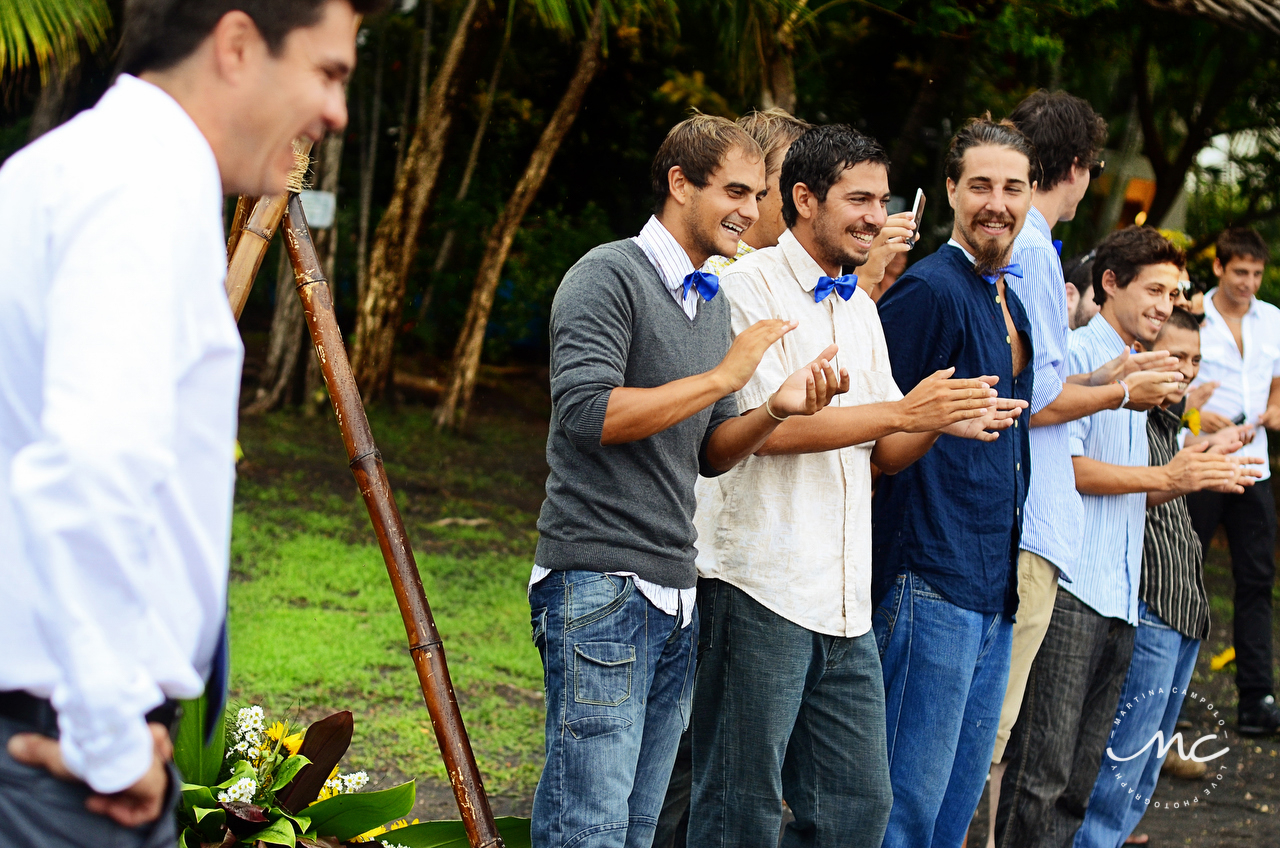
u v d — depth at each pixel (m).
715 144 2.49
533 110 12.77
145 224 1.20
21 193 1.24
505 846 2.71
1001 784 3.48
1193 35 9.79
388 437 11.12
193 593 1.32
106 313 1.16
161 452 1.16
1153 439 4.01
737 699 2.72
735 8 7.59
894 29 9.99
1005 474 3.07
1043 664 3.44
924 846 3.03
